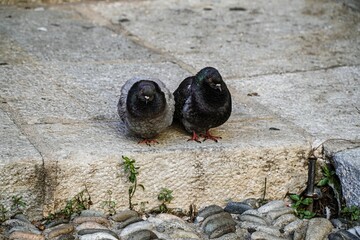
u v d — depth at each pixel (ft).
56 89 39.24
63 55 44.42
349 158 33.19
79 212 31.60
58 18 51.52
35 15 51.80
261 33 49.78
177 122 35.22
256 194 33.91
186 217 32.99
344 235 31.48
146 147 32.53
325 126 36.17
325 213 34.01
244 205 33.19
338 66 44.42
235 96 39.58
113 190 31.91
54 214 31.40
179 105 33.58
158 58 44.83
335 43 48.26
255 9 54.60
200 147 32.76
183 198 32.89
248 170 33.40
